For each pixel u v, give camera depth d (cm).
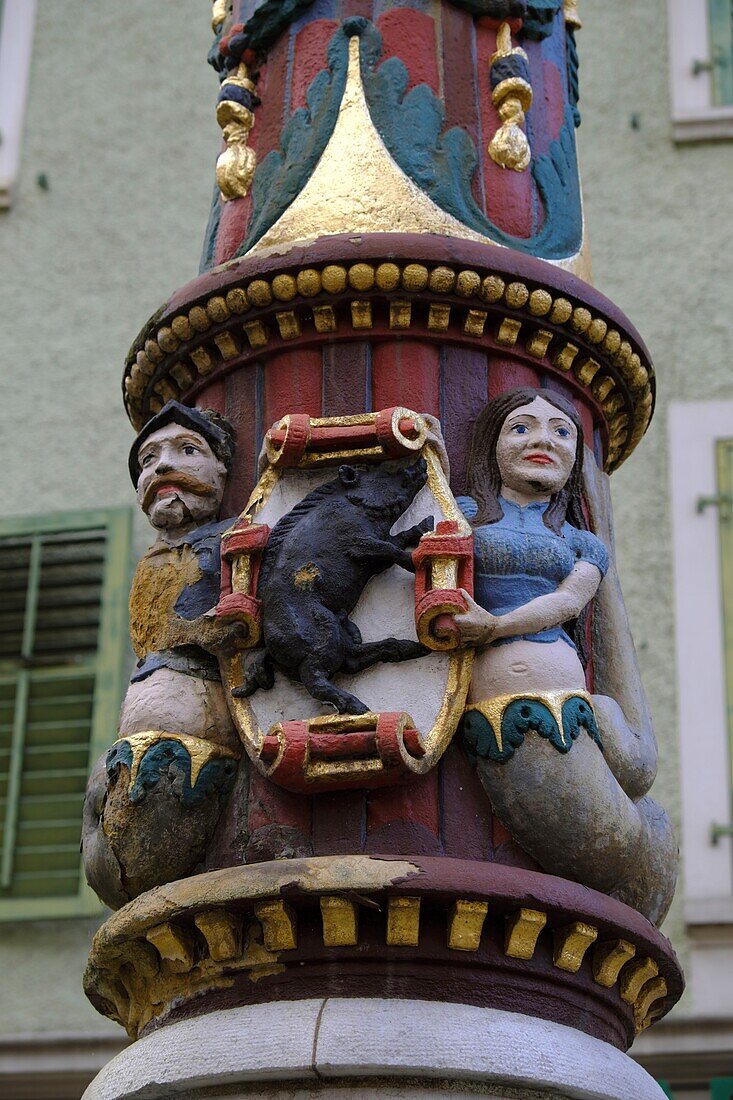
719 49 886
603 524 329
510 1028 256
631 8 903
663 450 803
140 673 293
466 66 353
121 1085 265
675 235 852
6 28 950
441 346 314
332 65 350
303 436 293
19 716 776
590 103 885
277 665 280
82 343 879
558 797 272
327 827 272
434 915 262
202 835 280
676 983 295
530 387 312
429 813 273
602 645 317
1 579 807
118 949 279
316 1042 251
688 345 826
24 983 725
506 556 288
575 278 322
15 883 745
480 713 277
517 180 344
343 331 313
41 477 848
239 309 317
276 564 285
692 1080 666
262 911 260
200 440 311
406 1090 251
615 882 279
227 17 388
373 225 325
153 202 908
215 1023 262
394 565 285
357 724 269
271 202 339
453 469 303
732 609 767
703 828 721
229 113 357
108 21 949
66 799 759
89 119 930
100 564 807
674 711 747
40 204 914
